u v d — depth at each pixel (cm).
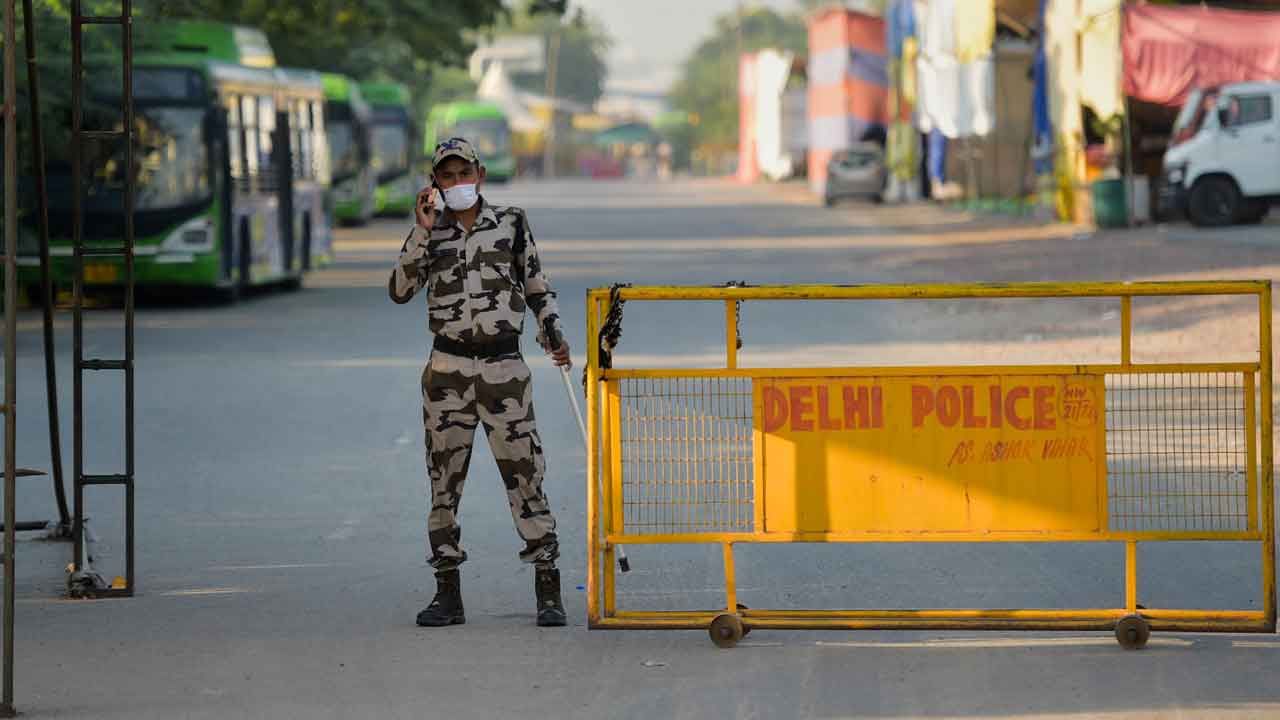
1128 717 1491
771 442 1762
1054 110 10394
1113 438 1817
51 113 5684
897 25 15425
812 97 18950
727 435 1791
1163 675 1628
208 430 3297
